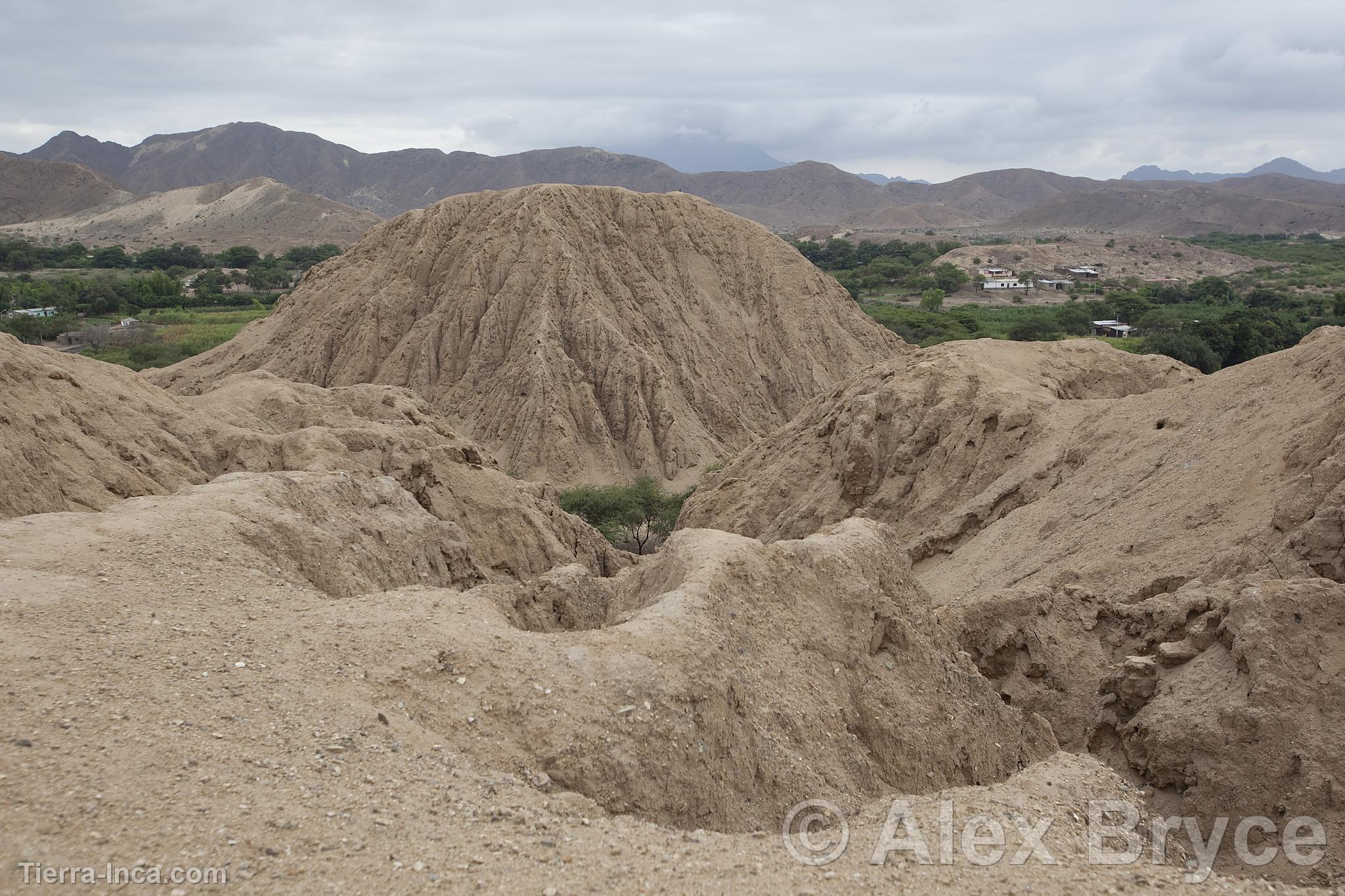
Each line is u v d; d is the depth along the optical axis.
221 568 16.22
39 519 16.88
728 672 14.27
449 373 73.75
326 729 11.70
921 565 33.78
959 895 10.26
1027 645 22.22
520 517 37.12
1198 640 18.94
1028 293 160.38
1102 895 10.53
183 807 9.82
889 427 39.91
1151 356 43.66
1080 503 29.72
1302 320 111.38
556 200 79.62
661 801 12.45
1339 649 16.84
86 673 11.91
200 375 76.19
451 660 13.49
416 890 9.31
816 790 14.08
